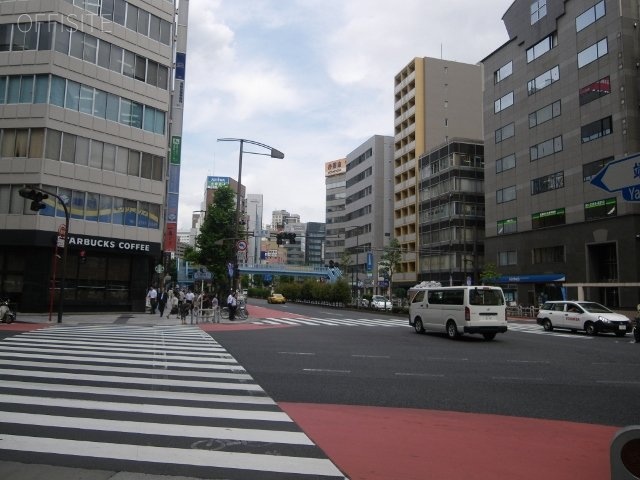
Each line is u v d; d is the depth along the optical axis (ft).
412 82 250.57
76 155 99.55
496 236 175.01
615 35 130.82
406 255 244.83
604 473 16.20
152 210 111.24
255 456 17.44
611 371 38.81
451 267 207.31
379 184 294.05
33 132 95.61
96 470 15.64
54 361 37.81
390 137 298.15
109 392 27.48
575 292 139.33
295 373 35.27
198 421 21.91
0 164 95.14
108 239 103.09
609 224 130.72
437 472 16.08
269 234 113.70
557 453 18.22
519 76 167.53
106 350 44.93
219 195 160.35
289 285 257.96
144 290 109.19
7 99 96.94
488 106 183.42
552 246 150.00
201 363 38.99
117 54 107.24
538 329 91.04
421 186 234.99
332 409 24.72
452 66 249.34
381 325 91.20
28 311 92.84
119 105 107.04
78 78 100.58
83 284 100.42
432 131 242.37
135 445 18.30
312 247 517.55
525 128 163.53
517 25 168.35
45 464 16.10
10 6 98.73
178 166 136.56
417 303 72.13
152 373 33.88
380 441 19.43
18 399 25.25
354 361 41.83
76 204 98.84
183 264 309.42
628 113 127.24
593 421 23.26
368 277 289.12
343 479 15.39
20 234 92.84
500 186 174.70
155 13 114.73
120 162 106.52
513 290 166.81
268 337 62.69
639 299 122.31
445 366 40.09
